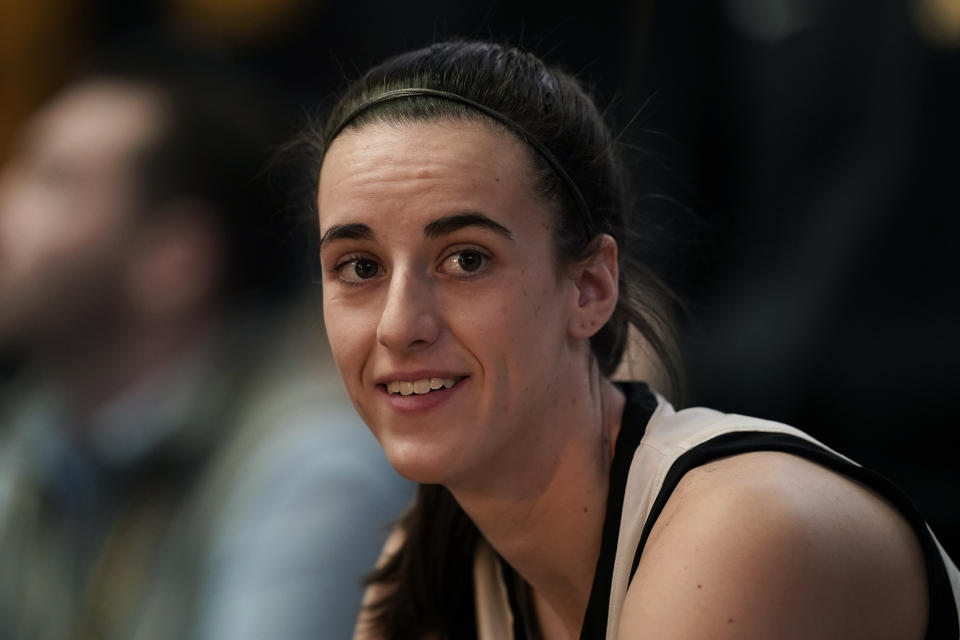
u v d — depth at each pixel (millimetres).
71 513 5309
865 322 13602
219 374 4949
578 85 5180
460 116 4562
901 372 13312
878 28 13555
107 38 13375
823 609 4066
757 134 14109
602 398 5184
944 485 13164
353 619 5340
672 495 4488
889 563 4328
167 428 5000
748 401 13594
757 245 14258
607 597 4746
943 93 13258
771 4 13836
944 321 13359
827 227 13781
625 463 4910
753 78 14000
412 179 4449
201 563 5137
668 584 4051
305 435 5293
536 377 4652
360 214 4500
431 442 4594
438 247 4484
